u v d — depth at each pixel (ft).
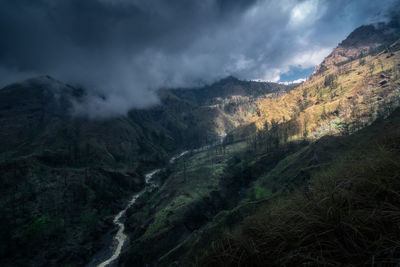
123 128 598.34
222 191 240.94
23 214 224.33
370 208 5.48
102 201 300.40
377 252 4.36
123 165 448.24
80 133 518.78
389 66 427.33
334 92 451.12
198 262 7.12
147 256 161.99
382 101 282.77
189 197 224.74
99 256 197.16
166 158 569.64
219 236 7.41
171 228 178.19
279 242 6.31
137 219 238.27
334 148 176.24
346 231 5.22
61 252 193.16
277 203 7.86
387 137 6.84
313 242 5.56
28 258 181.47
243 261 6.34
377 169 6.36
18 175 271.69
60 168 327.06
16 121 503.61
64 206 259.19
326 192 6.75
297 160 213.05
